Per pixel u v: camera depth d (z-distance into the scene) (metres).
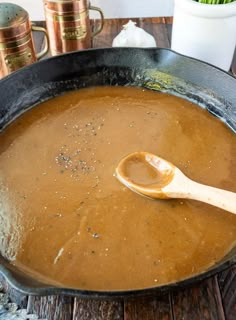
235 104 0.31
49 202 0.27
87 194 0.27
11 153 0.30
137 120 0.33
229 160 0.30
